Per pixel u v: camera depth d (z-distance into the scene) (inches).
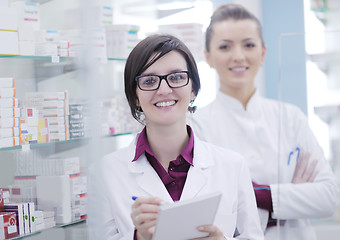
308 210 71.1
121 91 120.6
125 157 76.5
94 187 78.6
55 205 93.5
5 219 82.7
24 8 96.1
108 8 115.5
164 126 70.5
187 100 69.5
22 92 92.0
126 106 119.2
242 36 103.6
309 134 72.6
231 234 72.6
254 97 109.5
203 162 75.0
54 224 93.3
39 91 94.3
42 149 92.3
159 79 67.4
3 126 84.1
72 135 95.9
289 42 72.4
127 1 162.4
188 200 56.8
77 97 95.5
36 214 89.8
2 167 87.2
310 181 71.7
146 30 163.6
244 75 106.0
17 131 87.0
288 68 72.9
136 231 66.4
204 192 72.9
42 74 94.3
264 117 109.8
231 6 107.0
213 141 106.3
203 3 169.2
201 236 62.4
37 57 91.0
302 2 184.2
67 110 95.1
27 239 86.5
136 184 73.5
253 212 75.6
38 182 91.5
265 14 191.0
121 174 75.1
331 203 70.4
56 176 93.7
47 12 97.8
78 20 94.3
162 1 166.9
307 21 184.1
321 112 71.8
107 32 115.0
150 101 68.4
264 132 107.0
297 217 71.6
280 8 188.2
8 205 86.2
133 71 69.0
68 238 94.2
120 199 73.4
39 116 93.1
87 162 95.8
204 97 152.3
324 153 71.9
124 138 117.5
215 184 74.1
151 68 67.7
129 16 163.5
